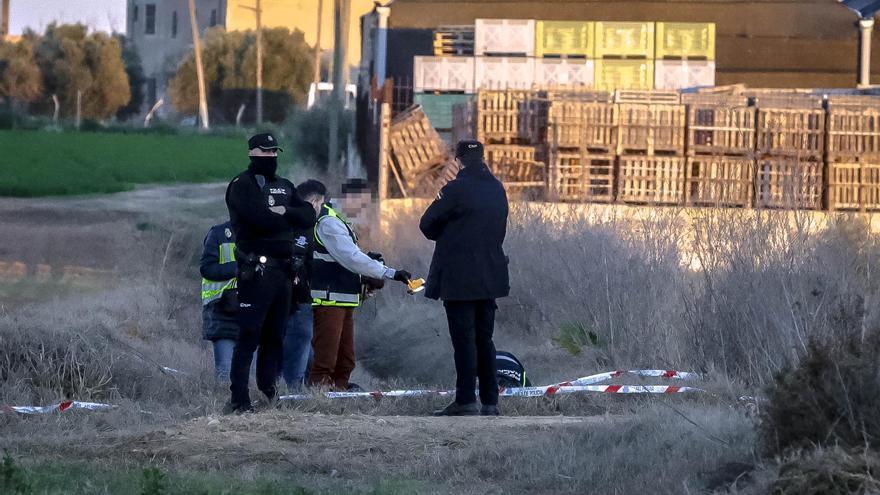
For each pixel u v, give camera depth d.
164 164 193.25
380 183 96.56
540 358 55.59
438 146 99.44
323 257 44.78
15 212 128.75
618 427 33.38
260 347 39.06
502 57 124.69
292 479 30.44
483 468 31.64
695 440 31.09
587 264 56.91
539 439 33.78
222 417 36.81
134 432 36.44
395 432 35.59
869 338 29.30
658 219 59.16
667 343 51.16
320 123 140.12
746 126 88.12
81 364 46.47
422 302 68.31
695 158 88.31
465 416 38.97
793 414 28.27
